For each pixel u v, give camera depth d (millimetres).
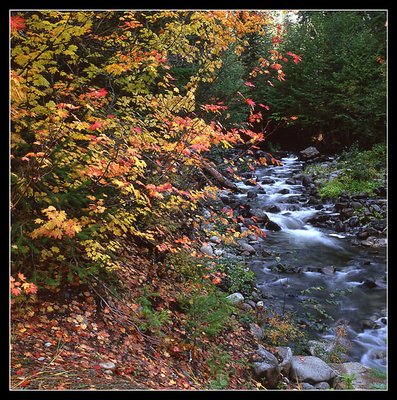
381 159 15820
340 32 21078
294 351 6023
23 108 4430
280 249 9945
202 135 5375
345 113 19781
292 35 22484
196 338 5172
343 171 15047
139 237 6355
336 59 20297
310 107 20891
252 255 9375
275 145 22078
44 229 3842
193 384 4277
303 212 12719
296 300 7492
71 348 3883
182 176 7312
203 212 10086
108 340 4273
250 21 7516
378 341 6438
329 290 7934
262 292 7656
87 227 4609
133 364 4078
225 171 15477
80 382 3316
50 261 4660
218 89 12531
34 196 4262
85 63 6648
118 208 5027
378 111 18016
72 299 4535
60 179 4660
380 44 19469
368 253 9805
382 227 11000
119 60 5844
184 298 5723
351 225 11492
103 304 4715
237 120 15070
